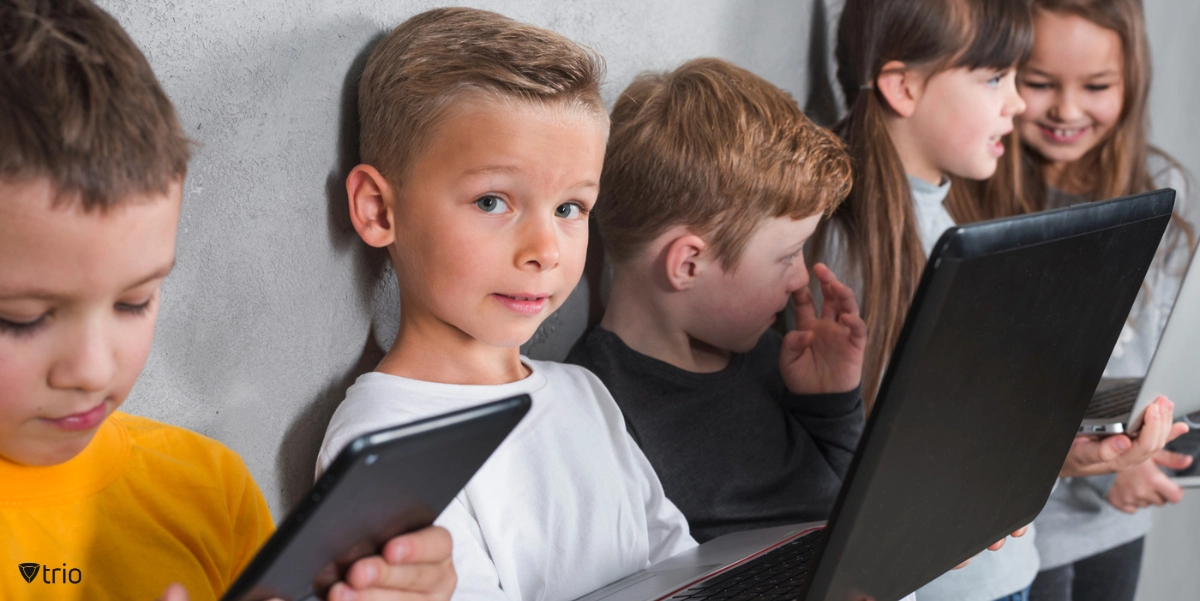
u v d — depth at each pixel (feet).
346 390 2.74
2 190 1.46
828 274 3.53
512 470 2.62
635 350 3.35
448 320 2.54
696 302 3.31
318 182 2.56
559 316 3.39
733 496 3.25
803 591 1.95
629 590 2.52
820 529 2.98
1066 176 5.16
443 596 1.85
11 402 1.63
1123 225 2.20
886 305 4.00
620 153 3.25
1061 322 2.15
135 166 1.56
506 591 2.50
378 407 2.45
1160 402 3.69
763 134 3.18
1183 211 5.44
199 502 2.15
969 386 1.95
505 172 2.39
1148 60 4.95
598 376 3.23
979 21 3.95
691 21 3.78
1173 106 6.63
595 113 2.55
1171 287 5.25
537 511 2.63
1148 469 4.55
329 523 1.46
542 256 2.44
